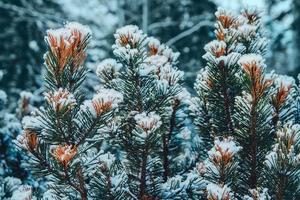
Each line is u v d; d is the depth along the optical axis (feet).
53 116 2.84
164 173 3.64
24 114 6.23
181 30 19.54
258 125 3.24
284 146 2.99
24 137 2.95
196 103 3.75
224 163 3.08
